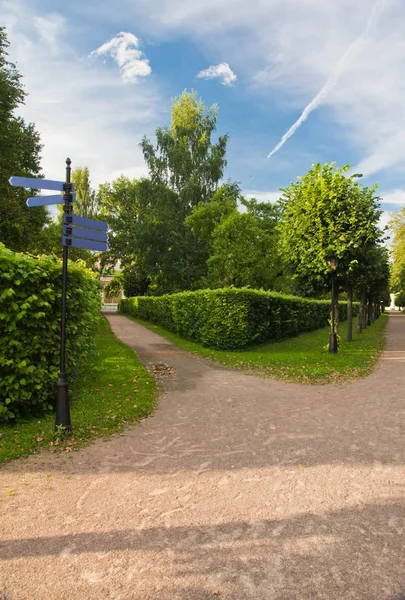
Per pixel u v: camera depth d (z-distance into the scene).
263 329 15.02
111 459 4.46
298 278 13.15
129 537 2.95
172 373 9.64
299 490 3.67
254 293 14.00
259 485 3.78
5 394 5.29
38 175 24.59
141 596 2.35
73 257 28.27
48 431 5.17
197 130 34.84
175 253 33.09
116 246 44.12
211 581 2.46
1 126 19.39
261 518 3.19
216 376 9.33
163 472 4.10
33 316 5.38
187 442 5.00
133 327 23.42
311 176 12.70
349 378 8.94
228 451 4.68
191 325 15.98
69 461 4.40
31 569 2.60
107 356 11.58
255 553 2.74
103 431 5.34
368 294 25.55
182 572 2.55
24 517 3.24
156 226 32.16
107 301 62.09
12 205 19.92
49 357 5.79
